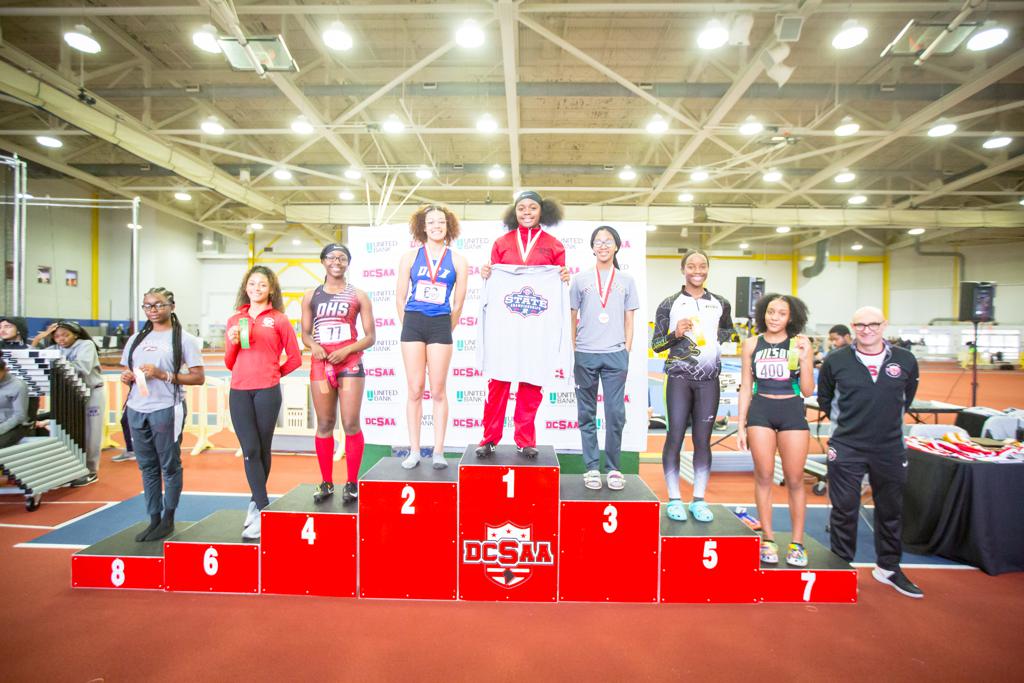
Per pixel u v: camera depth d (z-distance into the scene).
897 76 7.98
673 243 22.31
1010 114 9.77
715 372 3.09
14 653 2.33
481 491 2.79
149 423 3.13
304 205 15.05
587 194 15.61
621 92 8.10
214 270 21.44
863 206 16.56
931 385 13.65
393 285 4.37
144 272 18.09
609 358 3.04
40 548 3.54
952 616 2.73
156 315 3.13
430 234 3.01
